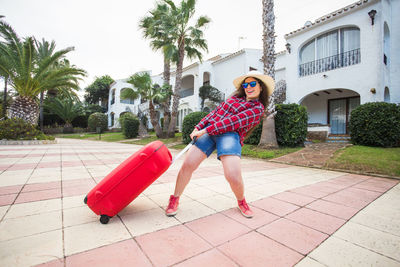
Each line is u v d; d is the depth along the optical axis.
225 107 1.96
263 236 1.59
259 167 5.28
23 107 11.55
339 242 1.55
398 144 7.20
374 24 8.93
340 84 9.92
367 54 9.08
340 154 6.23
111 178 1.65
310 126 11.42
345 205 2.41
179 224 1.75
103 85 30.69
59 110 24.77
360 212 2.19
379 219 2.01
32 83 11.50
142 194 2.60
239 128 1.86
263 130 8.06
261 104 1.94
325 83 10.45
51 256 1.24
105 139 18.12
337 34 10.39
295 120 7.89
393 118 6.85
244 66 15.74
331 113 12.03
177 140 12.09
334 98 11.86
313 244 1.50
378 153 5.90
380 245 1.52
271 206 2.29
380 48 8.73
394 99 10.11
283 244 1.49
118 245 1.39
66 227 1.63
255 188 3.09
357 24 9.46
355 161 5.33
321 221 1.92
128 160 1.70
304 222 1.89
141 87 12.98
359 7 9.30
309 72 11.38
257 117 1.86
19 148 8.16
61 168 4.17
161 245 1.41
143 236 1.53
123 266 1.17
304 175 4.34
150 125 23.86
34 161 4.96
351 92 11.22
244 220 1.88
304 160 6.11
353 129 7.74
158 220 1.82
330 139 10.50
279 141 8.37
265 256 1.33
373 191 3.11
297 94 11.66
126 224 1.72
